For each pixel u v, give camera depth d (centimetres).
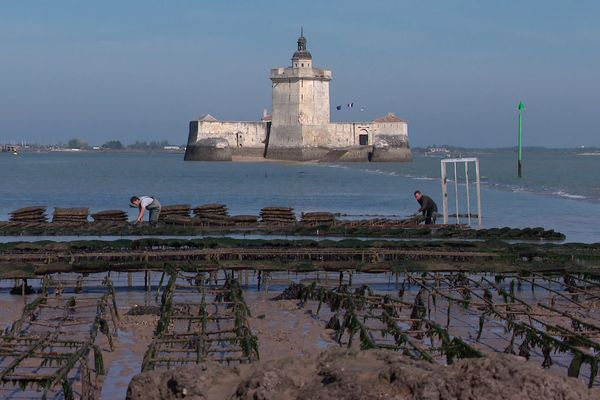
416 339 2284
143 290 3297
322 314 2777
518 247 3631
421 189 11112
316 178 14675
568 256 3453
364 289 2862
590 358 1886
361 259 3384
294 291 3112
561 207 7831
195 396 1309
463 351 1859
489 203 8406
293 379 1302
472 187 11419
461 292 2983
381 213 7319
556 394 1177
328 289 2956
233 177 15325
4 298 3120
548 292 3203
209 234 4644
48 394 1856
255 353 1927
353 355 1386
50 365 1900
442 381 1209
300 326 2580
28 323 2550
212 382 1351
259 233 4684
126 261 3269
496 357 1267
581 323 2344
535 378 1188
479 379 1198
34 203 8750
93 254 3288
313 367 1361
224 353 2097
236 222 4897
